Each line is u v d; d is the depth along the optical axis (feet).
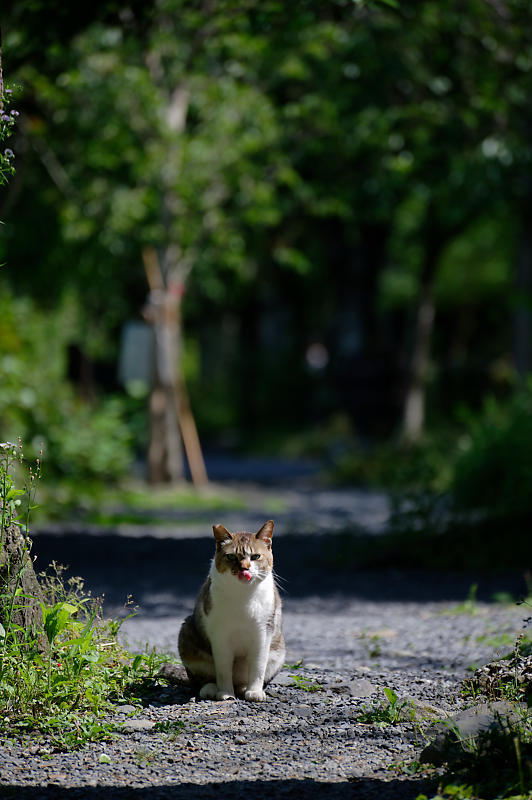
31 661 18.48
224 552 18.63
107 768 15.78
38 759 16.07
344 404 118.11
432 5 45.55
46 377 66.23
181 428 74.28
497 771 14.75
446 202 75.05
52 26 33.12
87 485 61.67
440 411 114.62
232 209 75.97
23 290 73.77
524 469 48.85
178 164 67.82
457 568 41.27
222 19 46.19
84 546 44.68
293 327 153.58
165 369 72.43
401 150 65.46
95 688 18.76
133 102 65.31
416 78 56.08
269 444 123.13
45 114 50.96
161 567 39.99
